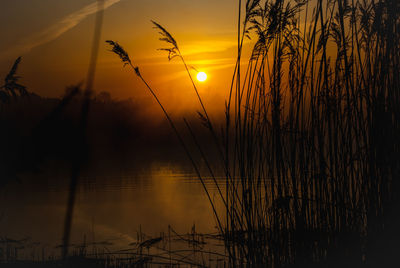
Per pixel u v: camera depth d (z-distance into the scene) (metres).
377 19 3.54
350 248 3.29
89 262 4.09
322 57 3.29
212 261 4.05
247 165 3.44
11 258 4.30
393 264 3.21
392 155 3.50
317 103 3.36
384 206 3.42
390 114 3.54
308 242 3.30
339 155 3.40
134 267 3.93
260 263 3.41
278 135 3.36
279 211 3.44
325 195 3.33
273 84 3.38
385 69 3.54
